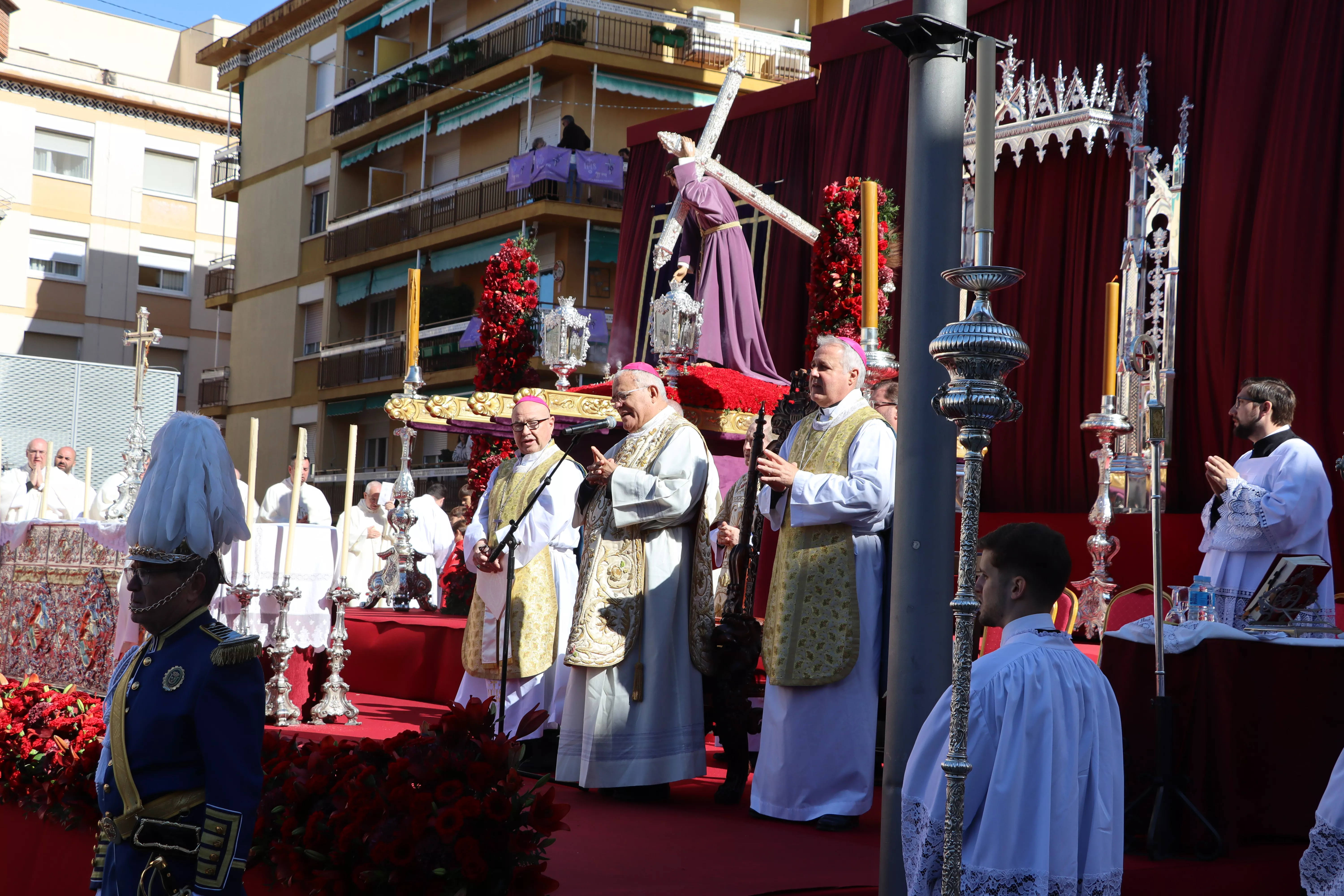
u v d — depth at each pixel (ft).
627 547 18.07
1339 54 25.76
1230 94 27.43
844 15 88.28
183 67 142.61
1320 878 11.05
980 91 8.93
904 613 10.69
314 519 33.30
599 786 17.31
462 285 95.61
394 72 97.86
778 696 16.46
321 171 108.17
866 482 16.26
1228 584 18.65
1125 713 14.55
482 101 90.22
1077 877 9.50
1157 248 28.48
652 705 17.66
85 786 14.67
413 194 97.25
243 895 9.23
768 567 23.89
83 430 57.31
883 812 10.73
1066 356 30.22
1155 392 27.63
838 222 27.04
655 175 49.21
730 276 34.58
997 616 10.42
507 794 11.46
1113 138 29.01
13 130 115.44
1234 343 26.99
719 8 86.99
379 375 99.86
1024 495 30.81
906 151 36.22
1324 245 25.59
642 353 47.32
